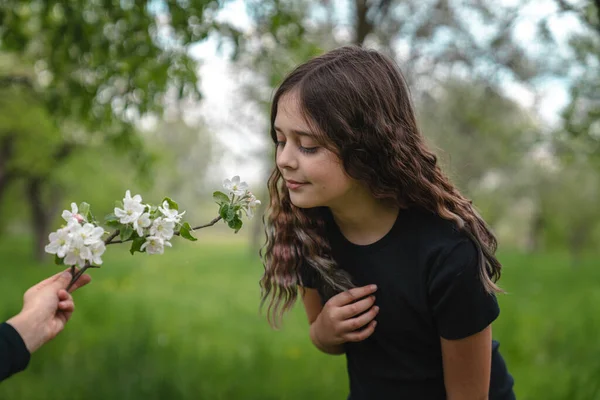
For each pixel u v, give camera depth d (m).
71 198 15.80
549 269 15.16
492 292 1.19
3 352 0.93
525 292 9.66
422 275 1.21
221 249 27.64
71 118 4.39
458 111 8.11
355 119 1.14
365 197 1.24
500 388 1.41
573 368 3.82
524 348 4.51
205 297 10.07
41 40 4.37
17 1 3.61
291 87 1.16
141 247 1.04
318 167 1.13
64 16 3.38
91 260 0.97
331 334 1.30
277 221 1.37
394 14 5.09
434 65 5.46
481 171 12.51
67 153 13.90
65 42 3.54
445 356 1.25
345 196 1.22
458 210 1.23
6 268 13.88
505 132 8.00
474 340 1.21
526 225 24.14
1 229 21.53
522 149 6.81
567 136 5.16
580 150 5.84
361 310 1.25
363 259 1.29
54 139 11.40
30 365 3.79
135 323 4.97
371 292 1.26
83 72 3.94
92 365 3.69
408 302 1.25
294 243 1.36
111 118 4.17
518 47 4.62
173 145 26.16
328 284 1.36
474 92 7.24
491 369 1.41
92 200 14.98
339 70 1.16
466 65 5.21
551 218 19.42
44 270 13.11
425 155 1.24
